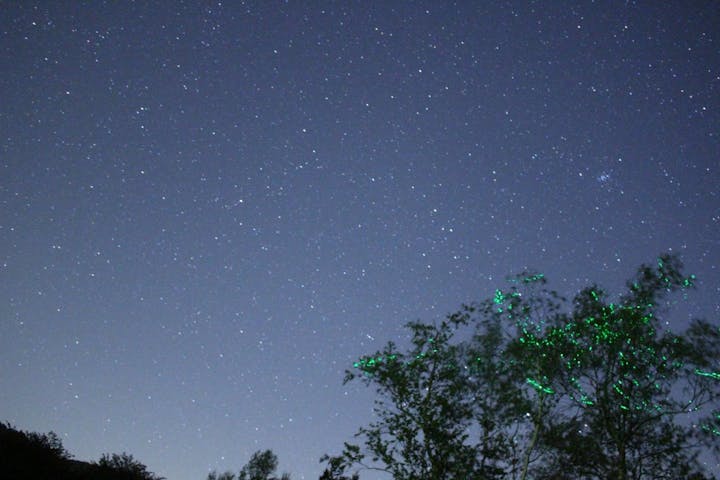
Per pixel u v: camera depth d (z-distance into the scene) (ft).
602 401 57.82
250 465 75.15
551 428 57.06
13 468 47.16
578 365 59.41
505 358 60.59
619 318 60.39
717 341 56.80
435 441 51.85
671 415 56.65
